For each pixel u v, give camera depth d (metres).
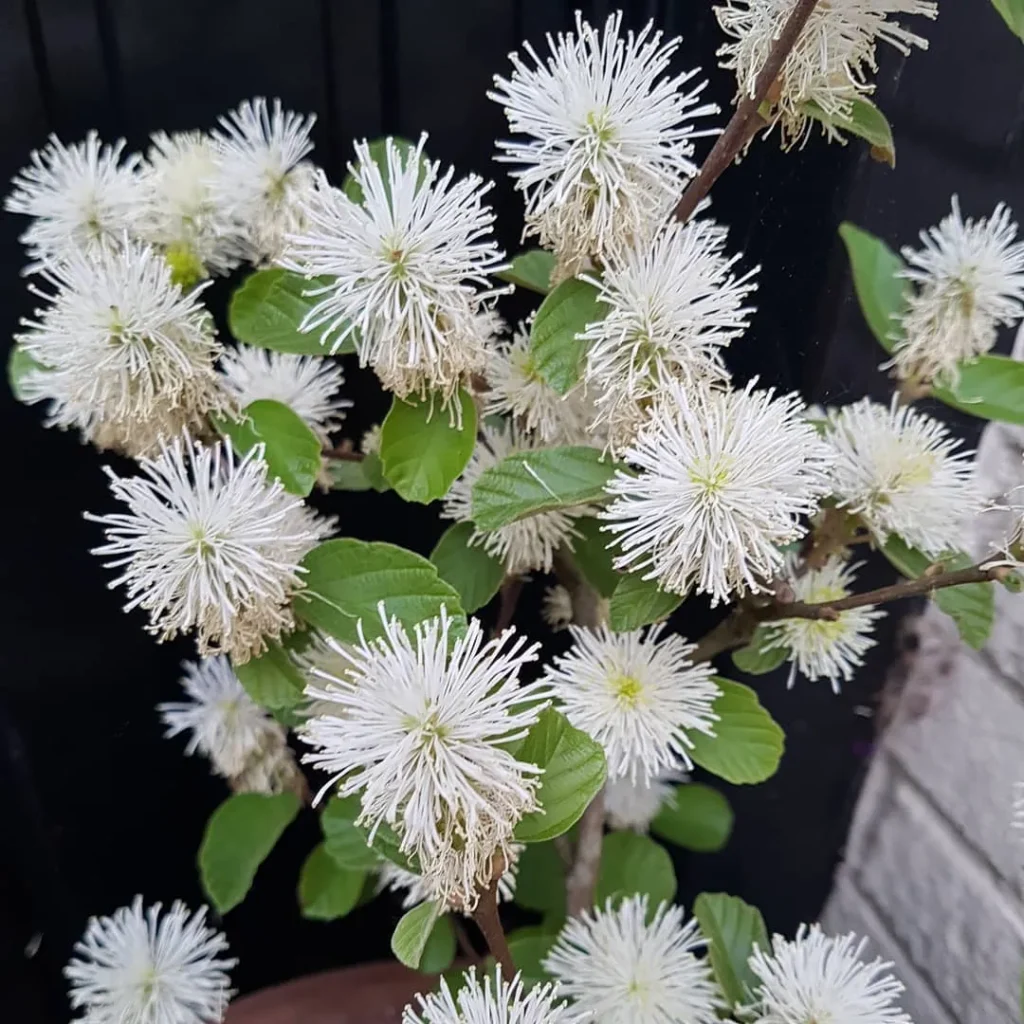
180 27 0.26
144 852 0.38
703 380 0.18
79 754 0.35
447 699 0.14
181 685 0.35
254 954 0.41
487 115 0.26
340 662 0.20
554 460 0.18
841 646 0.24
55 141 0.24
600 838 0.26
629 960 0.23
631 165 0.17
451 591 0.18
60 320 0.18
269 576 0.18
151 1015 0.27
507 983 0.18
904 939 0.33
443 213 0.16
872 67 0.19
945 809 0.31
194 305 0.19
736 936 0.24
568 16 0.24
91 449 0.31
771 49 0.17
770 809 0.36
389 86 0.27
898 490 0.20
